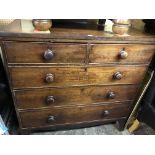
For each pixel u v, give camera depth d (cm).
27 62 89
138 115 136
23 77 94
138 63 108
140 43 100
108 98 120
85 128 145
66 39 87
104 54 98
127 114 136
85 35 88
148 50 104
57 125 124
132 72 111
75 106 117
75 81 104
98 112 126
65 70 97
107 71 106
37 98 106
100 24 111
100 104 122
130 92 122
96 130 144
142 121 134
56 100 110
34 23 85
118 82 113
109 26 109
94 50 95
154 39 100
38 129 124
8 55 85
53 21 108
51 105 111
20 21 98
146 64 111
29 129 120
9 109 132
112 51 98
